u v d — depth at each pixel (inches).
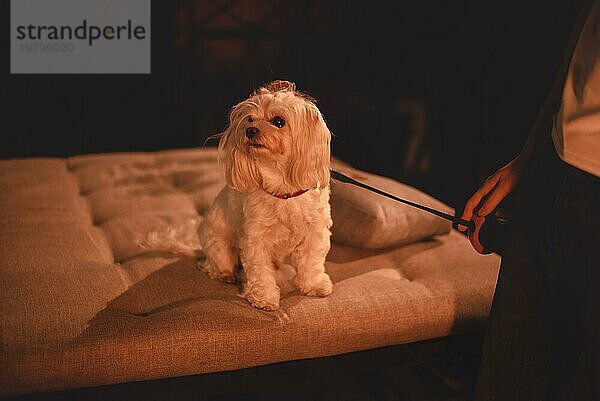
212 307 70.9
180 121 165.8
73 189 112.1
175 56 161.6
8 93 157.2
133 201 103.8
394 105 148.4
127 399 68.2
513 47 117.3
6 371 63.1
